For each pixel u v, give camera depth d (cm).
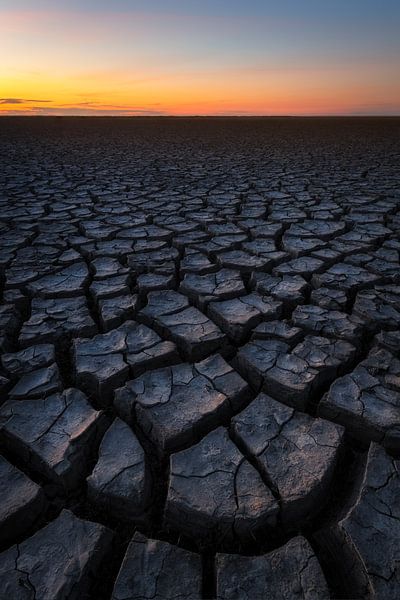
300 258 358
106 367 201
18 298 280
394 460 148
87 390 197
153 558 117
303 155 1178
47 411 173
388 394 180
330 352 214
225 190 678
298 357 207
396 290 287
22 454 158
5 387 188
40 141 1656
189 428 162
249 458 153
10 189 681
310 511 136
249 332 247
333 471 148
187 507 130
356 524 124
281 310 267
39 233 446
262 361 204
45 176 814
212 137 1978
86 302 279
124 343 224
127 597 108
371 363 201
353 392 180
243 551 128
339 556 122
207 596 112
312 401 191
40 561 116
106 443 158
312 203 575
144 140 1775
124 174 849
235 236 427
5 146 1420
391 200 589
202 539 131
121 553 126
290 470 144
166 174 852
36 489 137
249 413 172
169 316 255
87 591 115
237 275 321
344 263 349
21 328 246
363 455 156
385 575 111
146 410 172
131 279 329
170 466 146
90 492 140
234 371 199
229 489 137
